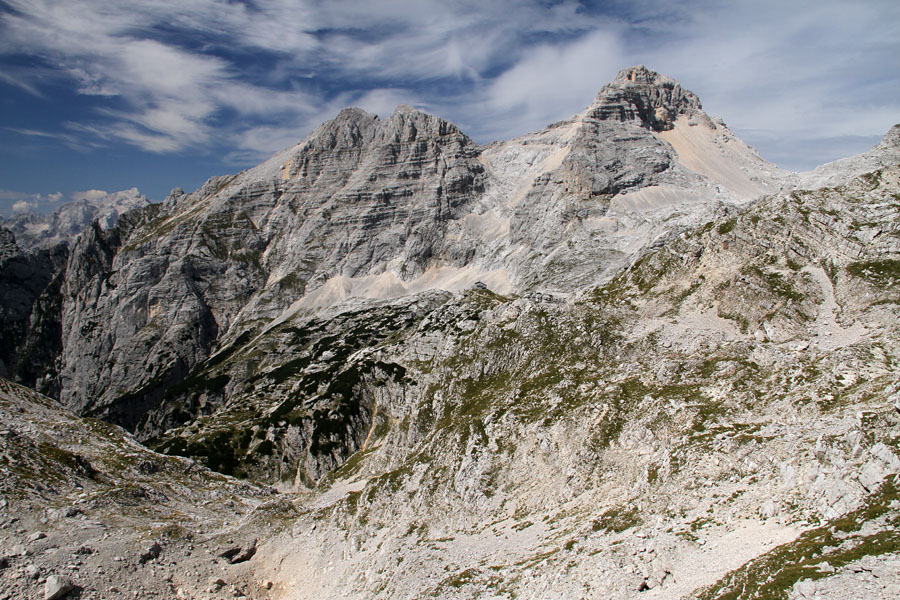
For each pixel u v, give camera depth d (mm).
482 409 125500
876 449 49906
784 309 109938
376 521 100938
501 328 159875
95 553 83562
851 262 112375
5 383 143500
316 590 91250
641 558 55250
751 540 51031
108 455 127438
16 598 72500
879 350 80688
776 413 75875
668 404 87625
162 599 81312
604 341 127250
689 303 129125
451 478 99438
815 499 51656
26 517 90000
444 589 69625
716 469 65250
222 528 105875
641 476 75062
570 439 92750
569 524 74375
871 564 39156
